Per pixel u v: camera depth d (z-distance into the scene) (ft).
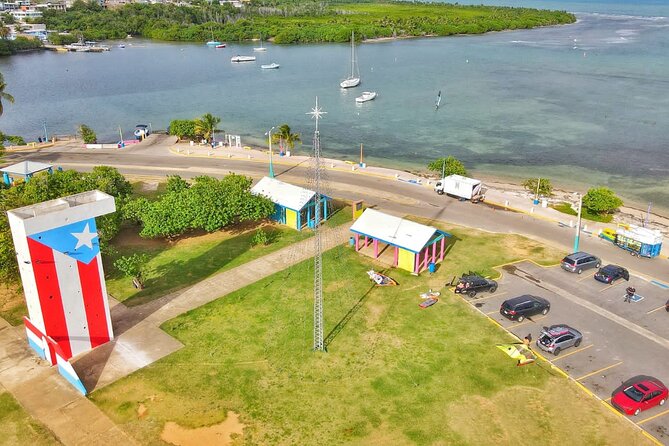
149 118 459.32
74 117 469.16
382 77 614.34
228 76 645.51
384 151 357.82
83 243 138.31
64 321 139.03
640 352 142.82
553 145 364.99
